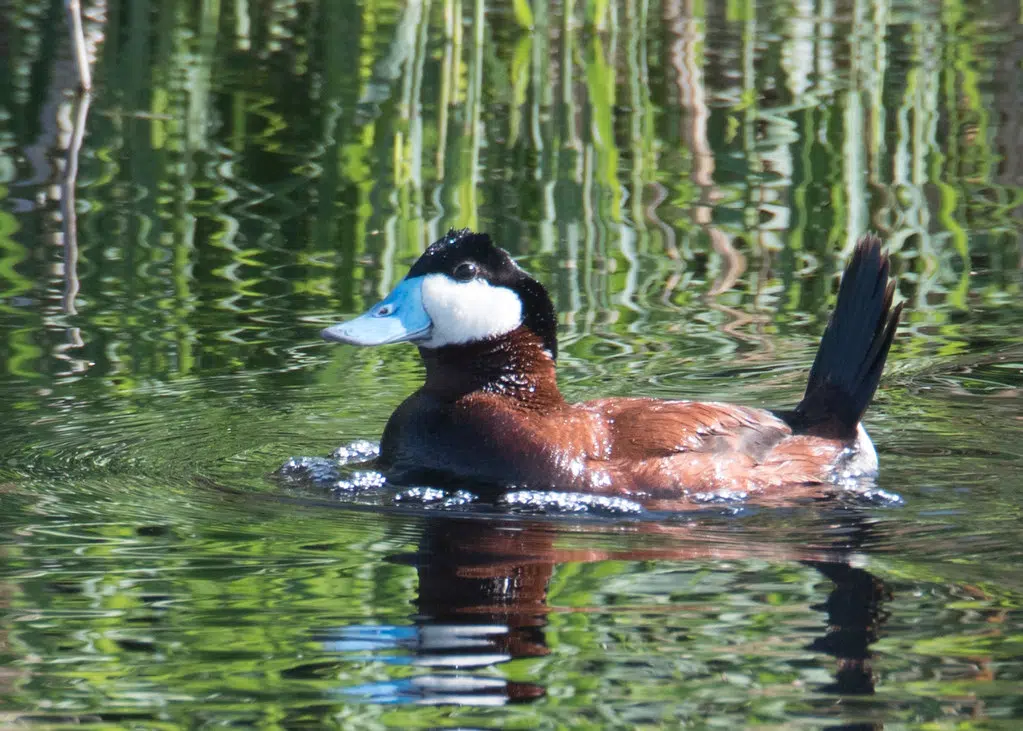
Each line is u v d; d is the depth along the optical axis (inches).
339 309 478.6
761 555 286.8
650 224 573.9
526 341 355.9
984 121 710.5
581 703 218.4
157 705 218.2
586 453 340.5
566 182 620.1
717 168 644.7
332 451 363.9
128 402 394.9
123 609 255.8
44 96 727.7
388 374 431.8
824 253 546.3
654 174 636.1
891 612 252.2
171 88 743.1
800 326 473.1
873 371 358.6
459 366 356.8
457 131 681.0
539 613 253.4
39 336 446.0
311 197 595.5
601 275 519.2
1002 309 488.4
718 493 331.6
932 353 448.8
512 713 214.8
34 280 499.2
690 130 687.7
